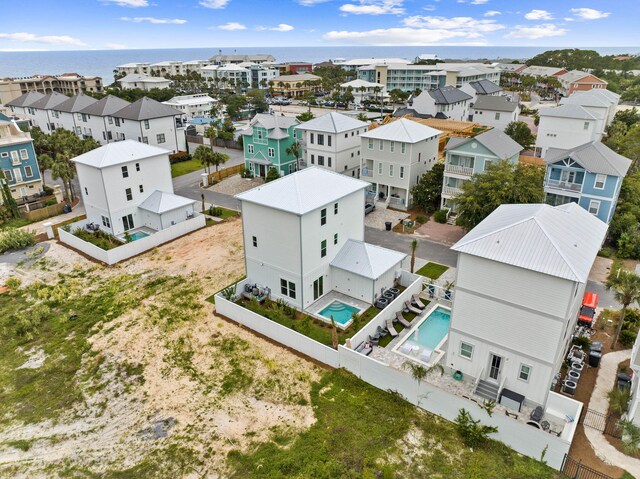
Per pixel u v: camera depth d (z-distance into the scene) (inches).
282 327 1067.9
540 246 796.0
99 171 1616.6
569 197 1558.8
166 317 1205.1
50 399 943.7
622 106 4527.6
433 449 788.6
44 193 2180.1
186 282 1382.9
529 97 5487.2
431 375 964.0
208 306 1253.1
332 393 926.4
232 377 979.9
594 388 912.3
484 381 911.7
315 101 5319.9
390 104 5211.6
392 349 1057.5
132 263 1517.0
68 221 1872.5
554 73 5880.9
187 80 6796.3
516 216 909.2
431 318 1179.3
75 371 1019.9
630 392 845.8
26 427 872.9
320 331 1115.9
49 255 1585.9
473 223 1485.0
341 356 978.1
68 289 1346.0
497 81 6003.9
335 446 797.9
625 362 983.6
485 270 832.9
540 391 838.5
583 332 1062.4
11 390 973.2
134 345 1097.4
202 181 2386.8
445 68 5807.1
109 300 1293.1
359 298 1256.8
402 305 1205.7
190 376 987.3
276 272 1236.5
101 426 866.8
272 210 1162.6
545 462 753.0
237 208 2001.7
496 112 3179.1
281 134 2308.1
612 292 1261.1
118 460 789.2
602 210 1507.1
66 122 3107.8
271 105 5393.7
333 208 1227.2
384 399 907.4
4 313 1254.3
